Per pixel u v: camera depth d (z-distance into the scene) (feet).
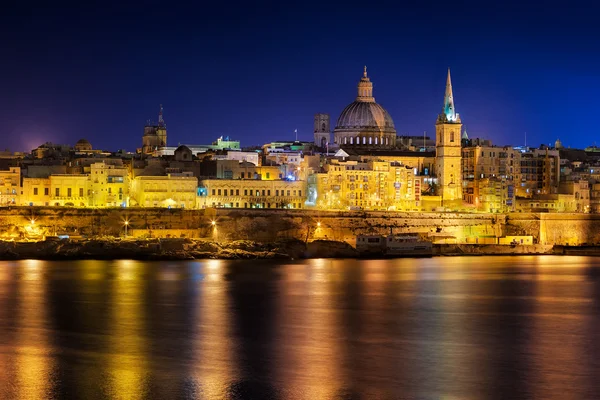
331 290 560.61
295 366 357.61
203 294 532.32
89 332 416.05
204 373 346.74
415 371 352.28
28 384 331.36
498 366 361.71
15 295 516.32
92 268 655.76
